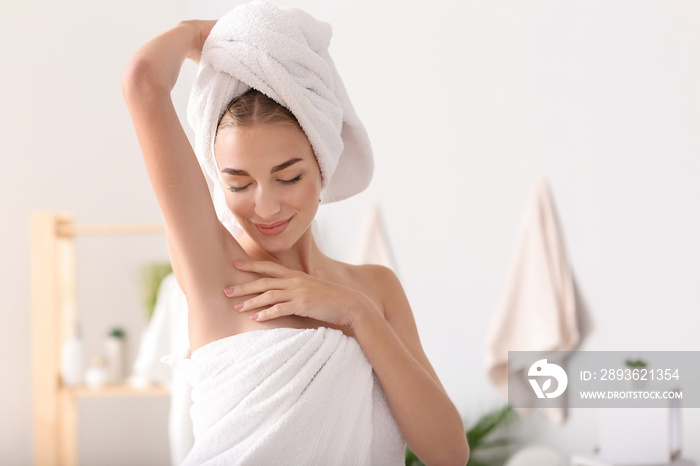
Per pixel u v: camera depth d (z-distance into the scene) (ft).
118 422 11.65
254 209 2.75
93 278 11.60
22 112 11.57
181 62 2.79
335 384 2.78
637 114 8.25
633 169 8.28
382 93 10.48
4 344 11.33
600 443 7.89
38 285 9.12
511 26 9.35
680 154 7.91
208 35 2.95
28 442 11.25
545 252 8.79
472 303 9.60
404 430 2.94
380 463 2.95
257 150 2.65
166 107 2.68
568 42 8.84
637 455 7.57
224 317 2.87
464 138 9.74
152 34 11.84
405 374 2.88
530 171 9.11
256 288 2.86
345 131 3.21
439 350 9.95
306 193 2.79
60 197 11.60
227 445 2.70
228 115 2.72
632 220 8.28
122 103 11.80
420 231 10.12
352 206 10.72
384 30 10.43
